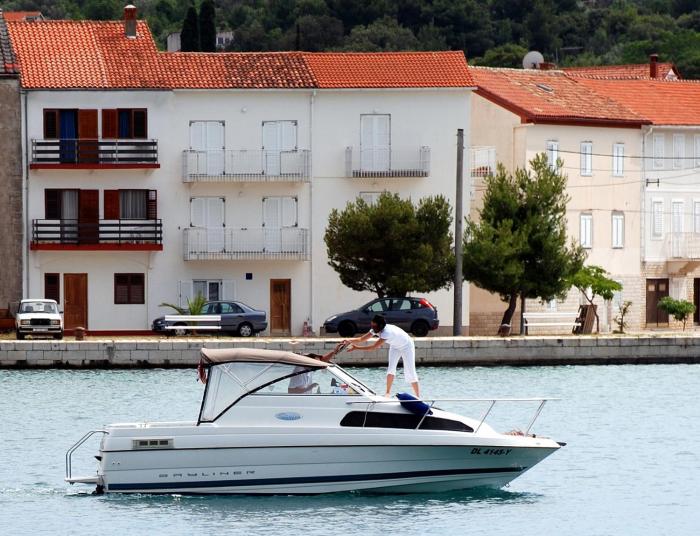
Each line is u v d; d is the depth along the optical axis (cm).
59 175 17675
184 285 18025
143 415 11375
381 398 8481
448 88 18262
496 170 18688
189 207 18012
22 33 18312
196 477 8319
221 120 17988
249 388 8381
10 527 7969
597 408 12200
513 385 13488
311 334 17900
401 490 8494
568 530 8062
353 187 18288
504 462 8519
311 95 18100
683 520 8306
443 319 18400
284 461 8319
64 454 9944
